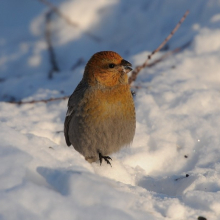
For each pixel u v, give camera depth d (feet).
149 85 42.45
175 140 34.22
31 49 58.80
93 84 30.17
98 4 60.75
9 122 36.52
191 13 53.78
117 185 23.12
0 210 18.83
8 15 69.10
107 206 20.13
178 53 48.21
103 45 57.16
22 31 64.03
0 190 19.90
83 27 59.62
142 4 58.49
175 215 21.79
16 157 22.09
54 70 55.36
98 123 30.07
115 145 30.91
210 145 32.96
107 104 29.94
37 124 37.04
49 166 22.45
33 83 48.37
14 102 40.60
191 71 45.27
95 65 30.07
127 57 50.21
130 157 32.12
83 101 30.25
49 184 21.24
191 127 35.17
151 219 20.53
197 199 22.82
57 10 61.11
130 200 21.21
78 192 20.44
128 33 57.11
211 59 46.11
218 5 52.60
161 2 56.59
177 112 37.42
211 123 35.45
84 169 23.11
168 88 41.57
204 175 27.68
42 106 41.04
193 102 38.06
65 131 32.48
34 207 19.27
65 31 59.88
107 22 58.95
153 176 31.27
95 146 30.76
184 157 32.65
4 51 59.98
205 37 48.57
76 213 19.40
